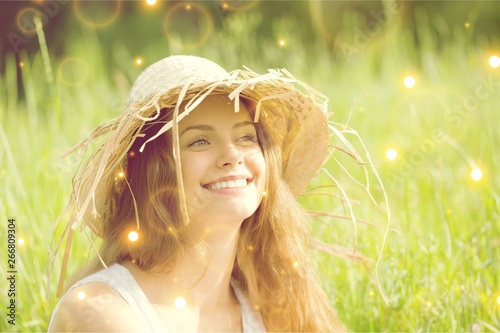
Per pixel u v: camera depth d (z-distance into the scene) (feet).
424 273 8.84
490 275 8.79
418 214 10.39
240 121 6.60
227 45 15.85
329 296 8.84
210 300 7.06
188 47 20.04
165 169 6.61
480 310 8.24
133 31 25.25
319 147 7.53
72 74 17.85
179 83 6.27
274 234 7.40
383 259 9.01
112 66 23.63
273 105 7.05
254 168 6.70
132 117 6.08
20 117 13.15
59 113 11.27
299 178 7.78
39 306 8.29
